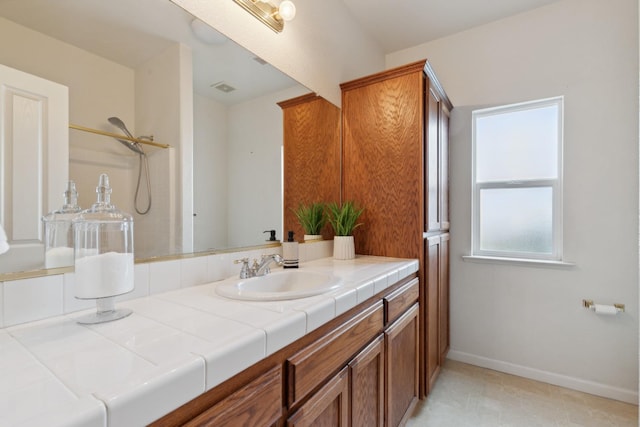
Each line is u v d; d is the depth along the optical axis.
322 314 0.85
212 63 1.20
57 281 0.76
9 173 0.69
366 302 1.14
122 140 0.92
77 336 0.63
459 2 2.03
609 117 1.88
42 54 0.76
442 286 2.14
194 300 0.89
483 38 2.27
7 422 0.36
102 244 0.71
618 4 1.87
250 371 0.63
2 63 0.69
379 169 1.86
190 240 1.12
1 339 0.61
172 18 1.05
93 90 0.85
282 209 1.57
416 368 1.66
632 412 1.72
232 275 1.24
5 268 0.68
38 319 0.72
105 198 0.82
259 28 1.39
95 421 0.39
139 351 0.55
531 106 2.17
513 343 2.16
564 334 2.00
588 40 1.94
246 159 1.36
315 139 1.77
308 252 1.70
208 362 0.53
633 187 1.82
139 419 0.43
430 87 1.84
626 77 1.84
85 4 0.84
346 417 0.97
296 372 0.74
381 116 1.85
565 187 2.01
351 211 1.79
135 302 0.87
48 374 0.47
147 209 0.98
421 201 1.73
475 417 1.68
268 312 0.78
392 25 2.27
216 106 1.22
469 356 2.31
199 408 0.53
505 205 2.28
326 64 1.86
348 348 0.98
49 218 0.75
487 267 2.26
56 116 0.78
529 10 2.11
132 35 0.94
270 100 1.46
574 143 1.98
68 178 0.79
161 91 1.02
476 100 2.30
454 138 2.39
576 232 1.97
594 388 1.90
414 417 1.69
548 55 2.06
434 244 1.93
